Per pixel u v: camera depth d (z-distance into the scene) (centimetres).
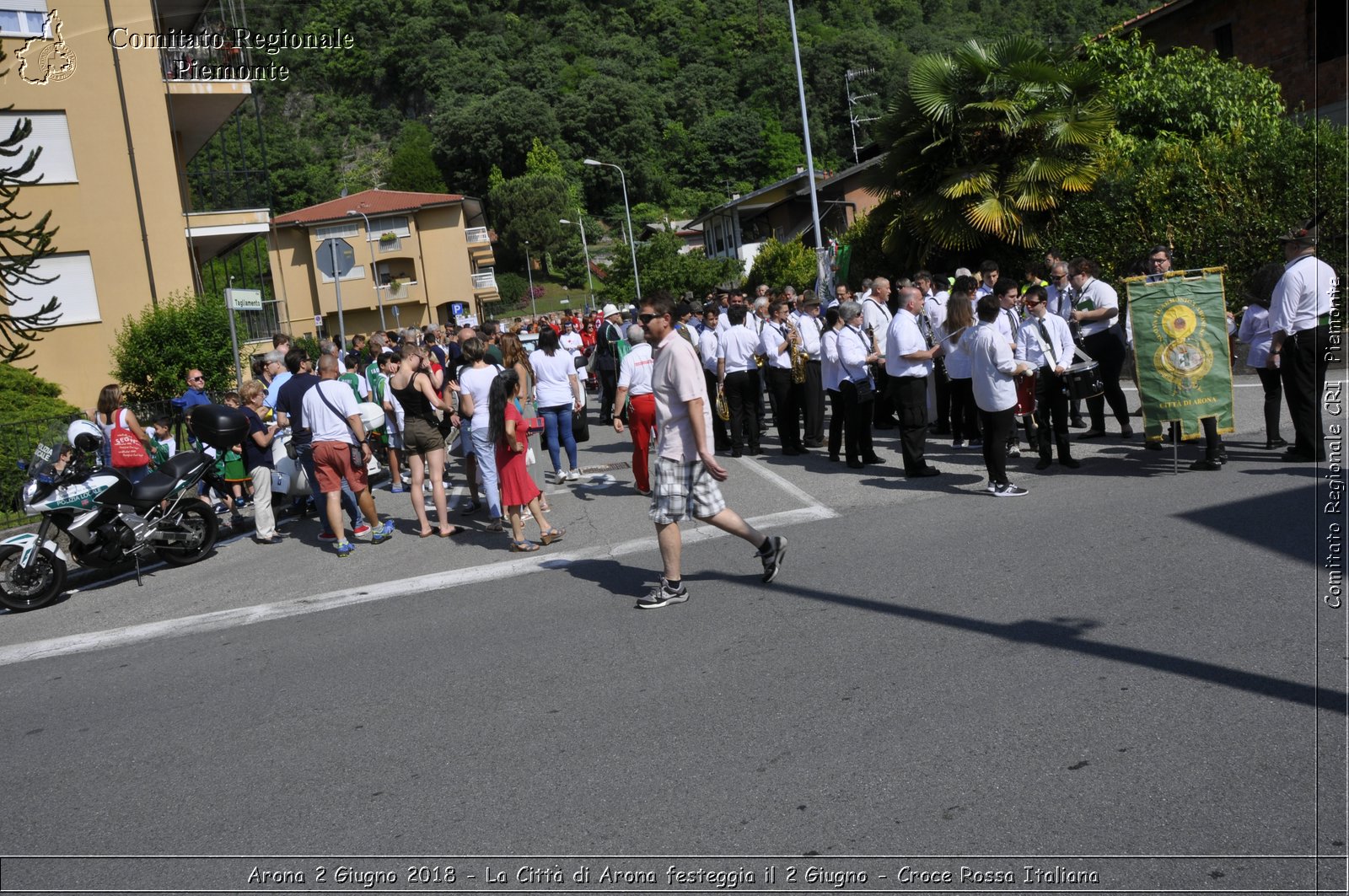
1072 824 356
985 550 703
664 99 11125
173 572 970
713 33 11744
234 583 889
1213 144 1633
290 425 992
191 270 2269
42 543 889
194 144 2770
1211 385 865
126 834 427
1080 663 488
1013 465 1008
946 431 1248
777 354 1215
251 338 2511
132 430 1086
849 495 947
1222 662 472
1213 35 2373
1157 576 603
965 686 476
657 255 5006
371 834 403
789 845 362
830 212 4566
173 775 483
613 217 10444
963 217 1820
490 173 10050
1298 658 467
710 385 1327
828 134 8812
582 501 1083
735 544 811
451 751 471
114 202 2147
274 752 495
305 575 886
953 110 1800
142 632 764
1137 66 2123
